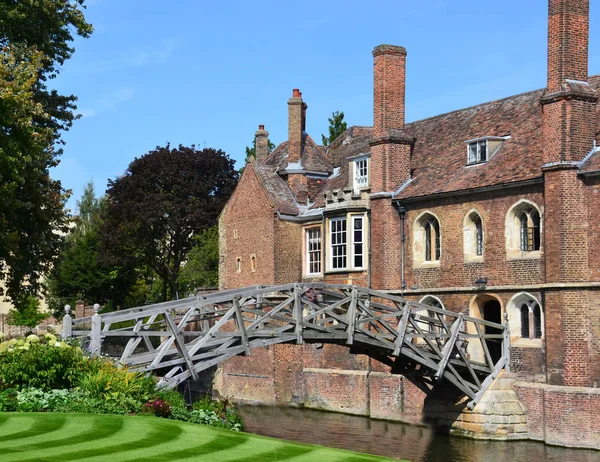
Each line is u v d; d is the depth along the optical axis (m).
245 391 43.31
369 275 37.34
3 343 22.45
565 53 29.67
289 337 27.92
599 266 28.53
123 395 21.12
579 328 28.62
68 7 33.56
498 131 35.19
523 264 30.92
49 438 16.72
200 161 60.97
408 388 34.47
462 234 33.38
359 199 38.19
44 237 33.50
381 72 36.97
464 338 31.88
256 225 43.72
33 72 29.67
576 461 26.42
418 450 28.88
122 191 60.72
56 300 66.50
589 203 28.92
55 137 34.50
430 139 38.59
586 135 29.53
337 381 38.34
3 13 30.33
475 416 30.91
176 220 59.75
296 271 42.50
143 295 67.69
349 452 18.23
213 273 58.38
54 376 21.64
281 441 18.88
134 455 15.62
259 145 51.06
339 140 47.25
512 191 31.44
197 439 17.70
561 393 28.83
